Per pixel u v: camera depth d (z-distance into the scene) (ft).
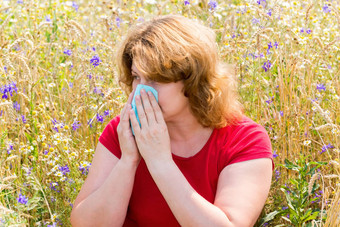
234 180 6.10
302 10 13.96
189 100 6.10
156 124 5.97
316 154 10.16
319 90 10.77
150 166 5.99
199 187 6.35
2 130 9.42
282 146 10.07
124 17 14.97
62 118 10.41
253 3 13.09
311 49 12.21
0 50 10.79
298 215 8.21
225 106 6.27
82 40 12.26
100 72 11.68
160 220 6.58
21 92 9.95
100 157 6.75
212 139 6.37
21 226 7.50
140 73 5.93
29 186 9.07
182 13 13.55
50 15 15.49
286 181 9.36
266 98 10.64
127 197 6.29
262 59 11.75
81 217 6.39
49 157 8.87
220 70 6.34
